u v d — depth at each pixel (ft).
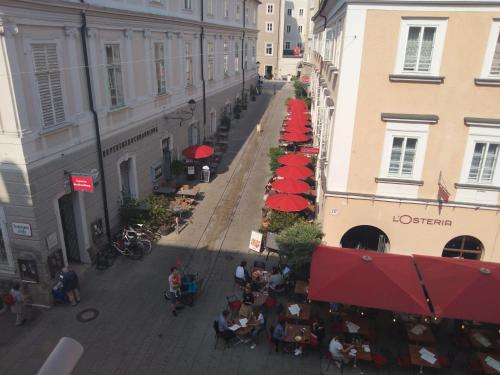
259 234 53.16
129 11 52.70
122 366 35.81
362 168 43.55
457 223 43.78
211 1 90.84
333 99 51.78
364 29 39.29
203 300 44.62
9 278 42.98
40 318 41.42
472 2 37.11
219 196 70.90
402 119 40.86
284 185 58.75
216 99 103.14
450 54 39.04
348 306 41.32
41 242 40.98
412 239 45.21
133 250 51.88
